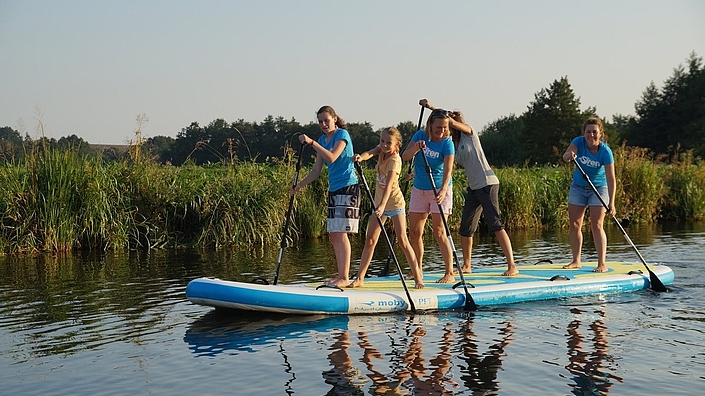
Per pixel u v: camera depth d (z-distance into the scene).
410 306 6.70
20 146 12.42
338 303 6.57
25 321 6.43
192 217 13.31
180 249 12.45
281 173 14.23
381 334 5.80
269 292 6.47
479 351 5.26
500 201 15.98
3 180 12.08
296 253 11.55
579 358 5.06
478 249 11.89
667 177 18.81
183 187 13.47
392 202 7.12
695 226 16.09
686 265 9.50
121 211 12.54
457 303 6.89
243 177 13.74
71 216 12.20
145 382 4.65
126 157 13.58
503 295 7.11
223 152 14.95
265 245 12.98
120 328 6.12
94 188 12.27
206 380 4.66
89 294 7.74
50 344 5.62
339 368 4.88
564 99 54.22
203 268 9.74
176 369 4.91
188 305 7.07
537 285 7.32
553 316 6.46
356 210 7.11
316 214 14.09
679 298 7.28
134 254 11.68
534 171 19.17
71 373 4.86
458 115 7.80
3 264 10.38
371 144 31.77
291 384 4.55
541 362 4.96
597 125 8.06
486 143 58.19
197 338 5.75
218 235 12.91
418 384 4.52
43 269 9.78
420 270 7.57
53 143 12.62
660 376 4.64
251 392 4.41
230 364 5.01
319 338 5.69
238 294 6.43
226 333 5.89
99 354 5.31
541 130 54.09
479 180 7.81
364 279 7.86
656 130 55.34
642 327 5.98
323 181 14.42
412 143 7.61
